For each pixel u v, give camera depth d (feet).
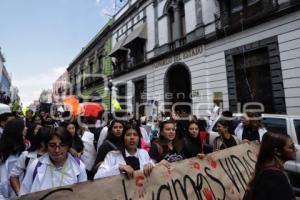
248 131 17.39
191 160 10.55
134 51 73.31
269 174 7.28
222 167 11.50
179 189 9.36
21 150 10.85
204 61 47.24
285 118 19.58
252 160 13.10
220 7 44.96
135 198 8.07
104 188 7.61
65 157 8.28
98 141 15.51
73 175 8.18
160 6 61.77
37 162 8.09
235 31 41.75
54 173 7.92
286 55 34.58
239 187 11.41
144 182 8.54
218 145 15.56
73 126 14.69
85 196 7.18
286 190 6.98
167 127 11.61
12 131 10.77
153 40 64.03
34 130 12.37
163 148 11.78
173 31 57.98
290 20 34.37
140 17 71.41
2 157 10.46
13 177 9.57
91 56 117.08
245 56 41.19
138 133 10.12
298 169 17.15
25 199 6.37
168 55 56.95
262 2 38.09
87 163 14.82
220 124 15.76
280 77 35.04
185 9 53.42
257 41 38.50
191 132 14.03
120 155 9.65
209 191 10.20
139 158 10.01
